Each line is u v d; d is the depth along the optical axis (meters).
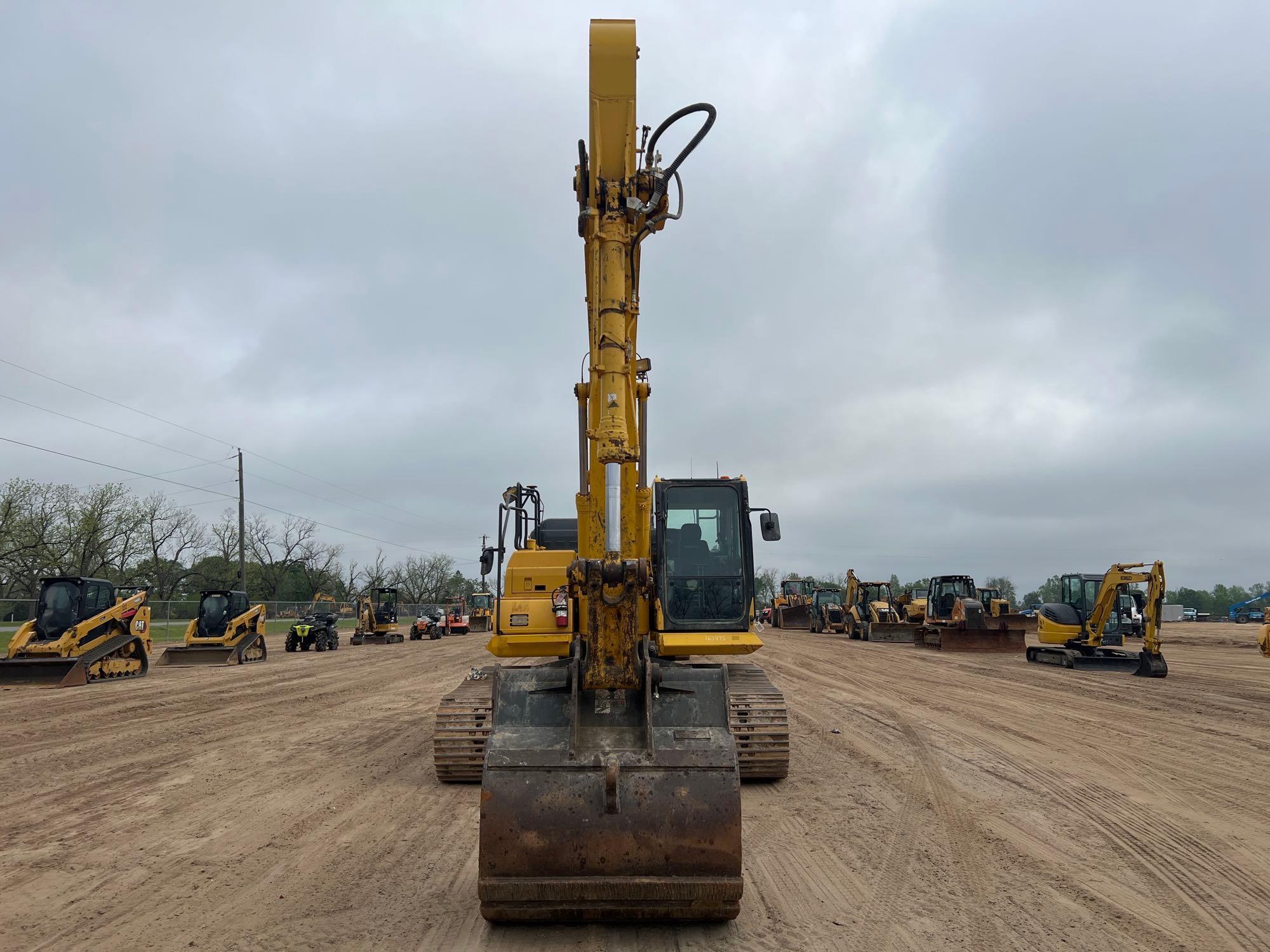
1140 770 9.23
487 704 8.66
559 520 13.88
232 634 26.27
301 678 20.94
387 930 4.82
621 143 6.79
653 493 8.83
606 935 4.75
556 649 8.58
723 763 4.87
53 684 19.00
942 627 31.48
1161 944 4.65
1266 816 7.38
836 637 42.81
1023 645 29.56
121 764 9.70
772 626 56.47
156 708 14.91
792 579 58.62
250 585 68.88
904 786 8.42
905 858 6.15
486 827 4.71
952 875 5.78
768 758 8.38
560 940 4.69
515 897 4.62
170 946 4.61
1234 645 34.88
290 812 7.48
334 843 6.55
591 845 4.70
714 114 6.71
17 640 19.42
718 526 8.83
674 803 4.75
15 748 10.81
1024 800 7.89
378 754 10.30
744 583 8.69
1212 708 14.51
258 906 5.20
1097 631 22.83
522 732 5.13
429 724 12.87
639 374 8.12
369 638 39.09
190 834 6.80
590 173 6.77
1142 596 27.42
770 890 5.48
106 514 51.75
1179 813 7.45
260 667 24.56
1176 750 10.51
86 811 7.54
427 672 22.62
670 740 5.04
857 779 8.78
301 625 32.97
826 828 6.95
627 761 4.87
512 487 11.48
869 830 6.89
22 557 48.38
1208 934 4.79
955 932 4.80
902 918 5.00
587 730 5.21
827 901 5.29
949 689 17.58
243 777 8.98
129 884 5.61
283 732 12.00
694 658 10.50
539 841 4.70
